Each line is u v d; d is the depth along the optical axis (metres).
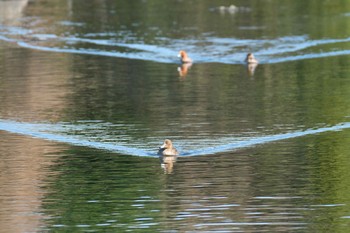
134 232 21.05
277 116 32.12
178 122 31.28
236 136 29.34
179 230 21.11
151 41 49.28
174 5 62.19
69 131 30.22
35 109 33.59
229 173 25.42
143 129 30.36
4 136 29.67
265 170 25.67
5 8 61.50
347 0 63.22
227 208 22.59
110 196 23.69
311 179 24.72
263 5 62.09
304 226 21.27
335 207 22.50
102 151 27.75
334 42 48.34
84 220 21.91
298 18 56.28
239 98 35.41
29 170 26.02
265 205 22.78
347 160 26.48
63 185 24.62
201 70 41.72
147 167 26.12
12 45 48.28
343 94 35.88
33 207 22.97
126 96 35.88
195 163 26.47
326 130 30.05
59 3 63.81
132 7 61.38
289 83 38.53
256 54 45.53
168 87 37.72
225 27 53.28
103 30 52.72
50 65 42.72
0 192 24.17
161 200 23.27
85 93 36.41
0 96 35.94
